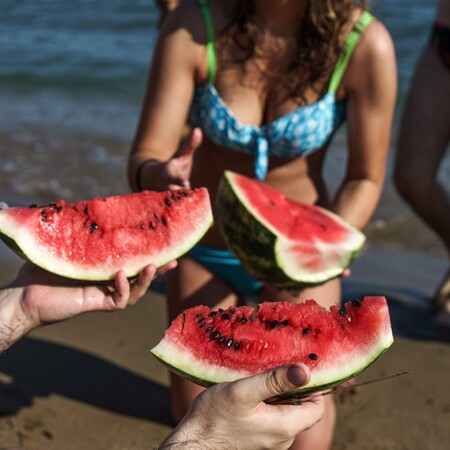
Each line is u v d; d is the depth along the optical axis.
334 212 1.32
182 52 1.29
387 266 2.13
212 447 0.69
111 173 2.80
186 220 0.97
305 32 1.25
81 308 0.90
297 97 1.29
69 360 1.56
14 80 4.08
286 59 1.28
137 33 5.25
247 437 0.70
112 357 1.59
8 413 1.38
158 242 0.95
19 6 6.15
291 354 0.76
